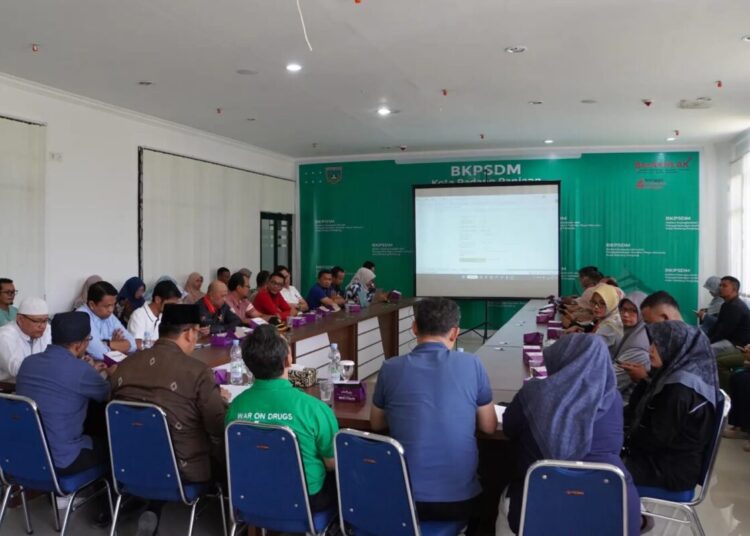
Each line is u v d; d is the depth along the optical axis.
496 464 2.78
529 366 3.62
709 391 2.38
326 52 4.62
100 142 6.25
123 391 2.58
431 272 9.80
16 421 2.55
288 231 10.24
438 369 2.12
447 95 5.95
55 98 5.70
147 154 6.88
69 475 2.64
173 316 2.59
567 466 1.72
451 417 2.06
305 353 5.09
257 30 4.15
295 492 2.14
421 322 2.25
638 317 3.37
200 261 7.81
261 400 2.22
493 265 9.56
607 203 9.23
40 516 3.21
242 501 2.22
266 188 9.47
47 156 5.64
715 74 5.22
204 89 5.66
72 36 4.24
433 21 4.00
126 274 6.57
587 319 4.72
